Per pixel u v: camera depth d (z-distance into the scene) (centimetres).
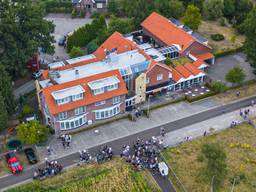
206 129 9875
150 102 10669
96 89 9625
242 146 9331
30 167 8725
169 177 8525
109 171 8575
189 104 10712
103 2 15538
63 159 8950
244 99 10944
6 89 9394
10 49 10600
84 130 9775
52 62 12369
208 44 13312
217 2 14738
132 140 9494
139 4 13800
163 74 10738
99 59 10825
